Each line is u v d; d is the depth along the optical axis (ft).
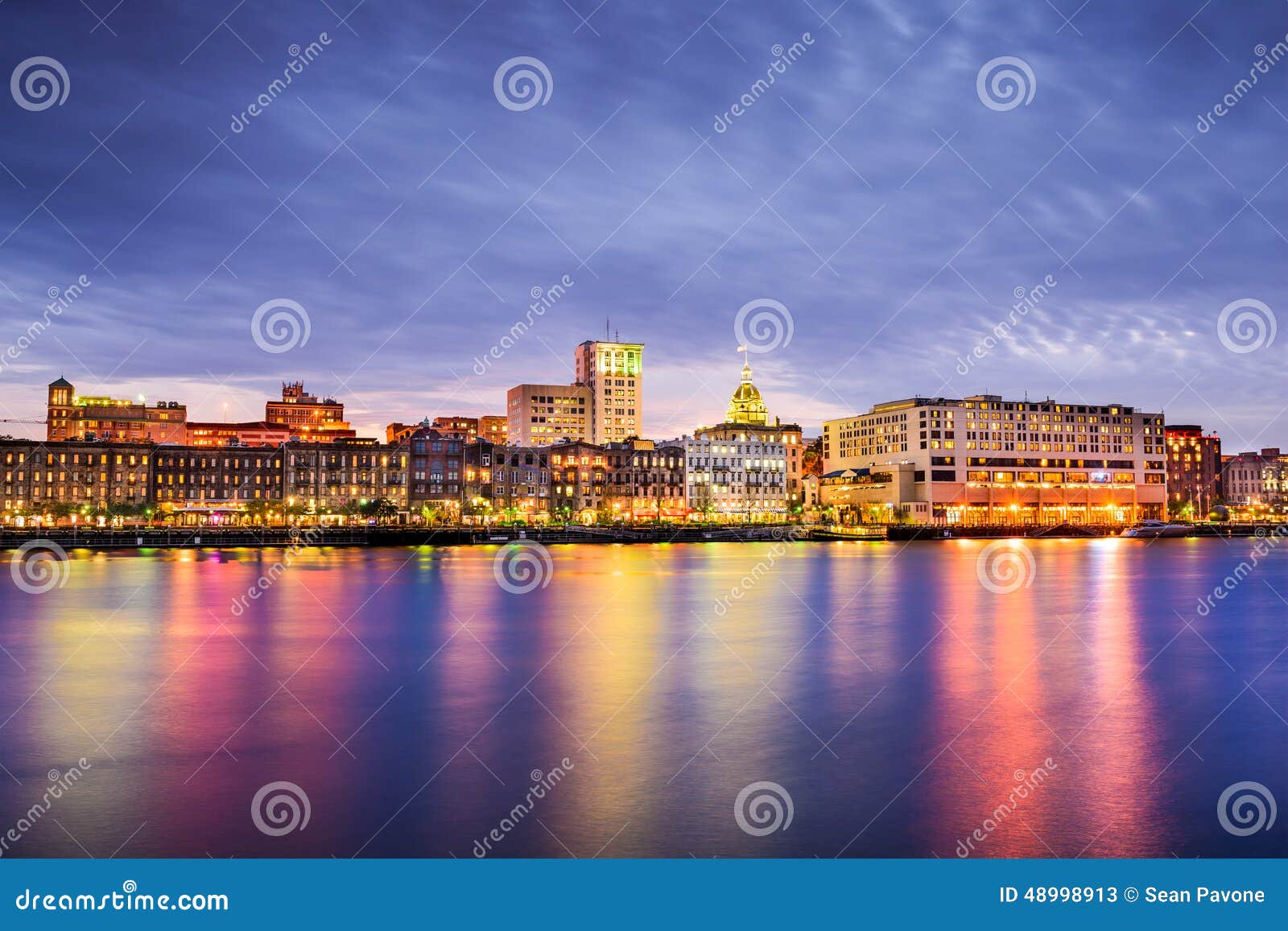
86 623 215.92
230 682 143.54
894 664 161.68
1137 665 160.97
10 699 131.85
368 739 110.32
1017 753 105.91
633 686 141.18
